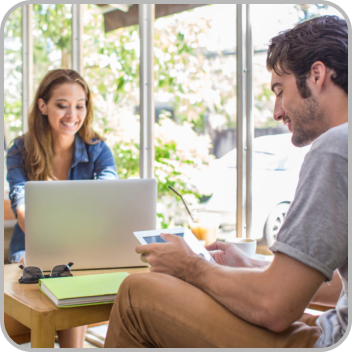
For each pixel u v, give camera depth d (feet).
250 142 7.27
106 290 3.83
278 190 6.98
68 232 4.69
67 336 5.36
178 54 8.44
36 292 4.11
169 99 8.63
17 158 7.35
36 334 3.53
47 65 11.24
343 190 2.70
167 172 8.64
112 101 9.61
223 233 7.66
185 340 3.02
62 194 4.66
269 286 2.73
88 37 10.07
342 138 2.77
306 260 2.66
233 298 2.90
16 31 11.82
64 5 10.68
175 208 8.49
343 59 3.25
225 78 7.72
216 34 7.83
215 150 7.89
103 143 7.88
